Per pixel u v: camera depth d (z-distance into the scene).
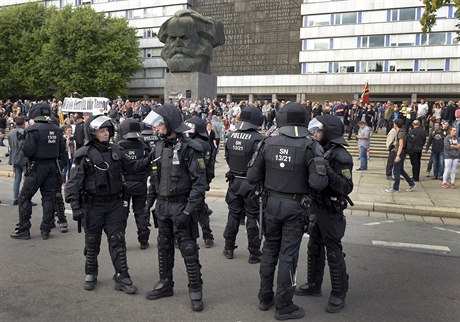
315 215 4.00
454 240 6.79
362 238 6.77
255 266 5.33
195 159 4.07
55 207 6.60
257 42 50.25
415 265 5.48
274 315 3.92
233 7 50.69
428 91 45.88
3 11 48.38
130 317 3.84
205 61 25.61
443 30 44.94
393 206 8.91
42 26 46.41
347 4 47.91
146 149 6.00
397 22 46.66
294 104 3.99
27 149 5.93
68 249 5.80
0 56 46.94
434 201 9.48
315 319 3.90
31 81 45.94
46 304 4.08
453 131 11.21
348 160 3.99
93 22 44.06
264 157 3.95
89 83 43.53
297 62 49.56
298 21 49.19
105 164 4.35
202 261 5.51
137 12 57.91
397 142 10.66
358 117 20.58
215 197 10.22
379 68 47.75
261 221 4.01
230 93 51.44
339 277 4.08
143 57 57.75
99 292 4.40
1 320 3.71
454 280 4.95
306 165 3.78
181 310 4.02
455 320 3.92
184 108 20.52
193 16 25.25
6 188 10.82
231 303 4.20
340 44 48.56
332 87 48.88
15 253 5.60
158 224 4.25
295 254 3.86
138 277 4.85
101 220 4.43
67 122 11.85
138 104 23.62
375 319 3.92
